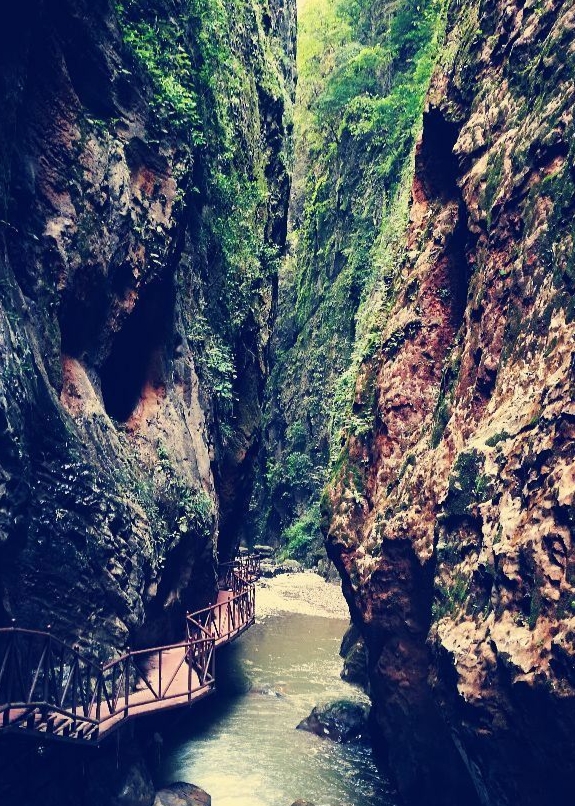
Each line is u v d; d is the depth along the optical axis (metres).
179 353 13.46
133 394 12.33
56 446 9.08
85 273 10.31
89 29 10.73
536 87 9.08
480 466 8.02
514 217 8.94
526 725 6.73
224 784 11.05
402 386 11.20
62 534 8.97
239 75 17.97
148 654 11.60
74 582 9.16
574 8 8.65
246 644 19.44
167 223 12.22
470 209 9.95
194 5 14.05
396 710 10.55
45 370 9.29
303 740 12.95
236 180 16.92
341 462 12.69
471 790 9.48
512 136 9.35
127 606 10.01
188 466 12.76
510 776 7.18
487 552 7.44
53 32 9.97
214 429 15.16
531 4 9.58
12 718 7.89
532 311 8.12
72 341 10.63
